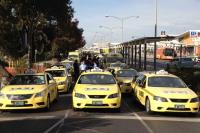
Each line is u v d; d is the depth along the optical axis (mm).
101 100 16125
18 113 16328
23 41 40969
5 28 33562
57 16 38469
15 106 16016
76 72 32125
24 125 13414
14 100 16031
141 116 15648
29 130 12500
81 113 16266
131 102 20312
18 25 35281
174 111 15492
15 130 12500
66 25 47219
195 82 24141
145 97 16875
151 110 15883
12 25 34094
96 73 18297
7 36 35094
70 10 39875
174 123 14133
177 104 15453
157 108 15664
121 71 24688
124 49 75750
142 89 17656
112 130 12539
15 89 16500
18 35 38344
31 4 34500
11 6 32938
